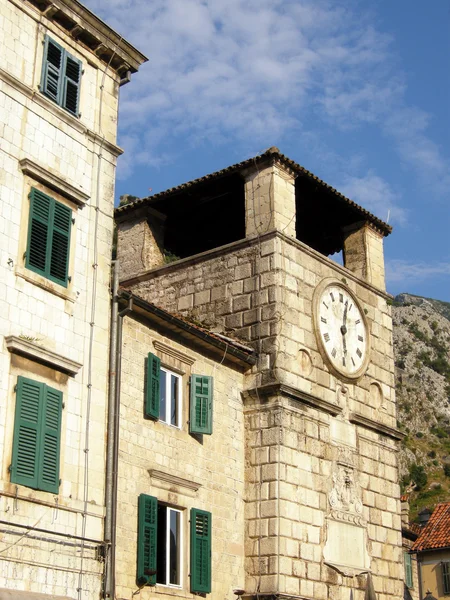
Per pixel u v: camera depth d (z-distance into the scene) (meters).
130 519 23.36
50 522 20.78
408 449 159.38
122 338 24.75
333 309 31.75
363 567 29.69
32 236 22.22
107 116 26.02
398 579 31.12
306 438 28.88
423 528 60.69
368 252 34.88
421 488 147.62
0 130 22.22
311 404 29.39
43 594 19.95
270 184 30.75
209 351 28.00
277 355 28.70
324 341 30.81
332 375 30.88
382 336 34.28
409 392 181.75
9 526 19.70
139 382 25.00
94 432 22.72
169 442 25.53
